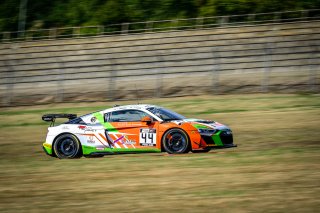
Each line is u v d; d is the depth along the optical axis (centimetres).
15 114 4469
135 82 5644
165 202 1388
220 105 4103
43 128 3641
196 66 6072
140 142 2236
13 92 5841
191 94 4909
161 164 1961
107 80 6066
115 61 6838
